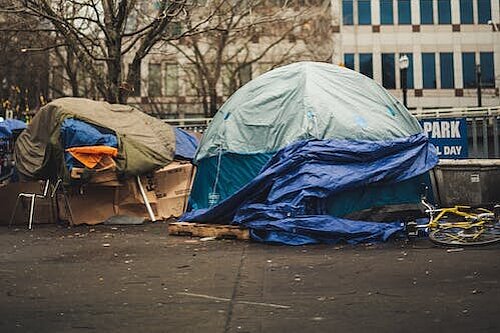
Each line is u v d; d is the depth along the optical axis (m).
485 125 15.55
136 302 5.52
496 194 11.70
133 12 24.70
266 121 10.66
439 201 11.74
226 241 9.39
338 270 6.76
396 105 11.34
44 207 12.66
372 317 4.81
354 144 9.81
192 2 21.64
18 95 32.66
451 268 6.61
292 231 8.84
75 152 11.61
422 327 4.50
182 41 32.34
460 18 45.16
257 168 10.49
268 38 34.75
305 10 28.75
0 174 14.84
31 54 29.31
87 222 12.26
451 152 15.69
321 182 9.21
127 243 9.51
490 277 6.09
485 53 45.03
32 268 7.44
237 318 4.89
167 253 8.37
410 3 45.12
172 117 39.78
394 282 6.04
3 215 12.75
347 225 8.81
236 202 9.80
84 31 26.47
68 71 29.06
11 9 17.20
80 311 5.23
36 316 5.09
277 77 11.25
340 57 44.25
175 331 4.56
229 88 33.31
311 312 5.02
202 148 11.52
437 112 16.39
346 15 44.91
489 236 8.05
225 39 30.17
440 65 44.94
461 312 4.86
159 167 12.67
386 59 44.94
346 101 10.67
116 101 18.70
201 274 6.77
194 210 11.02
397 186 9.89
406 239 8.72
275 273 6.71
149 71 39.41
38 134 12.81
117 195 12.59
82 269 7.30
